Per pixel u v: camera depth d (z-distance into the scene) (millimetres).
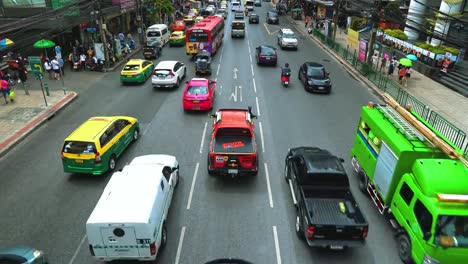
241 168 13258
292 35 39250
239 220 11773
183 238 10930
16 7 29062
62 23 29031
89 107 21750
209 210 12227
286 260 10172
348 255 10422
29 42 29766
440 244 8727
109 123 14875
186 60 33812
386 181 11344
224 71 29766
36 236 11039
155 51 33750
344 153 16141
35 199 12820
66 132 18312
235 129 13672
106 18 36750
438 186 9367
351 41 32969
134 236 9102
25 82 23984
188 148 16531
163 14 51469
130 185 10406
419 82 27578
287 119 19938
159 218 10078
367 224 9836
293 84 26625
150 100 22984
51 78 27344
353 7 52062
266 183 13859
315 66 25984
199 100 20172
